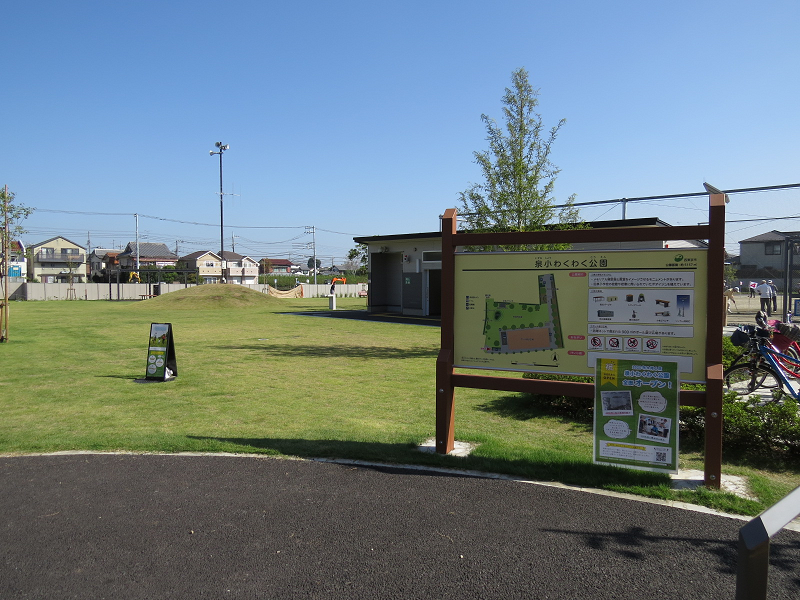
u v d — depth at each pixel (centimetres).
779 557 343
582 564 338
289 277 9062
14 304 4041
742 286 3112
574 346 525
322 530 387
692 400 474
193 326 2192
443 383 561
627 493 449
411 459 536
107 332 1936
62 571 335
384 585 318
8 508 429
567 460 519
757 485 462
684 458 553
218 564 342
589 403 721
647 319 498
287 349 1470
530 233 539
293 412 763
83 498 447
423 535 378
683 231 483
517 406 788
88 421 712
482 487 464
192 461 538
